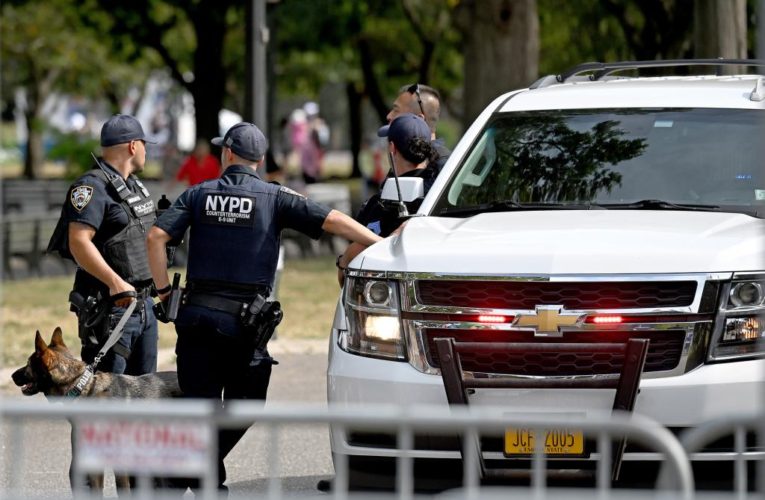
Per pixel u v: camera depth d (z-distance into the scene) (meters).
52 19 166.00
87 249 26.38
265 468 30.94
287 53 149.50
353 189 171.38
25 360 45.84
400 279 22.77
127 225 27.06
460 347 22.06
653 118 28.02
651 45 78.88
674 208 25.77
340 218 25.08
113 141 27.23
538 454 16.00
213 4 114.62
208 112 117.00
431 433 21.75
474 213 26.28
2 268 76.38
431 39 149.25
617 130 27.84
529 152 27.69
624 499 15.38
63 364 25.06
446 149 31.48
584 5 84.69
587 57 85.94
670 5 77.31
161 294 25.23
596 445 21.12
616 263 22.03
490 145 28.20
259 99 49.81
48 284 72.94
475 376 21.94
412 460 22.14
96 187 26.69
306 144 146.38
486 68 64.44
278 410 15.02
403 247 23.42
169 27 120.25
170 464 15.32
